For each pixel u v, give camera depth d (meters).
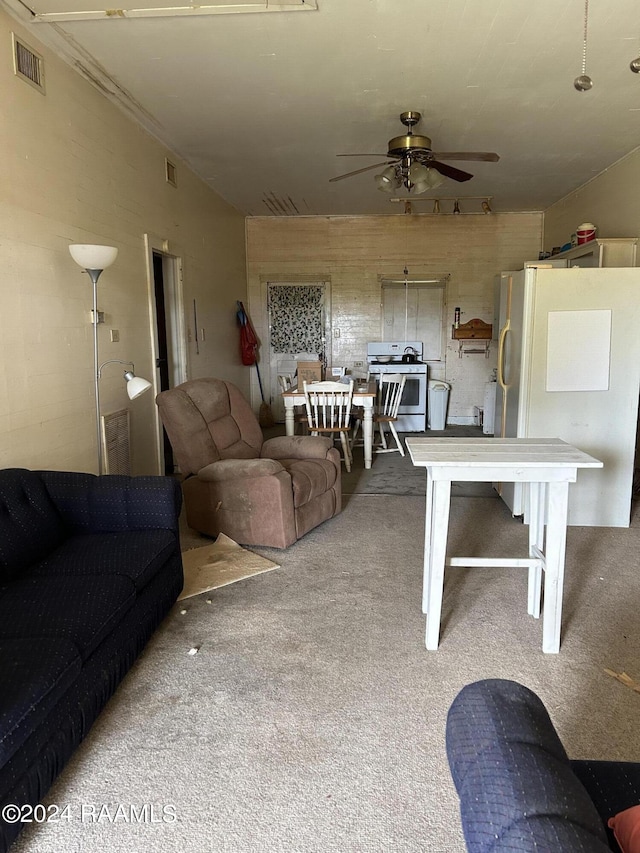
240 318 7.04
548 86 3.53
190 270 5.33
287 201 6.56
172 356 5.11
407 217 7.31
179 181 4.99
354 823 1.45
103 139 3.57
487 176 5.55
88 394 3.37
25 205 2.73
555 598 2.16
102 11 2.63
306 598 2.66
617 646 2.26
